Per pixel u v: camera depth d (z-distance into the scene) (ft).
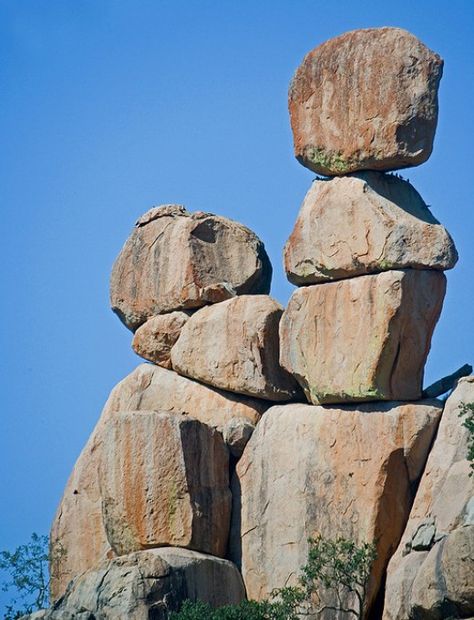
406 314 295.07
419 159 299.99
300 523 298.97
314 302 302.86
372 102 300.61
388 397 296.30
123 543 309.01
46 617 299.79
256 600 302.86
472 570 266.36
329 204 302.04
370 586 291.38
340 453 297.53
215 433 310.45
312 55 307.99
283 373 313.73
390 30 302.04
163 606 293.43
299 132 307.99
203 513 305.53
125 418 311.27
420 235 295.89
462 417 290.76
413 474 294.25
